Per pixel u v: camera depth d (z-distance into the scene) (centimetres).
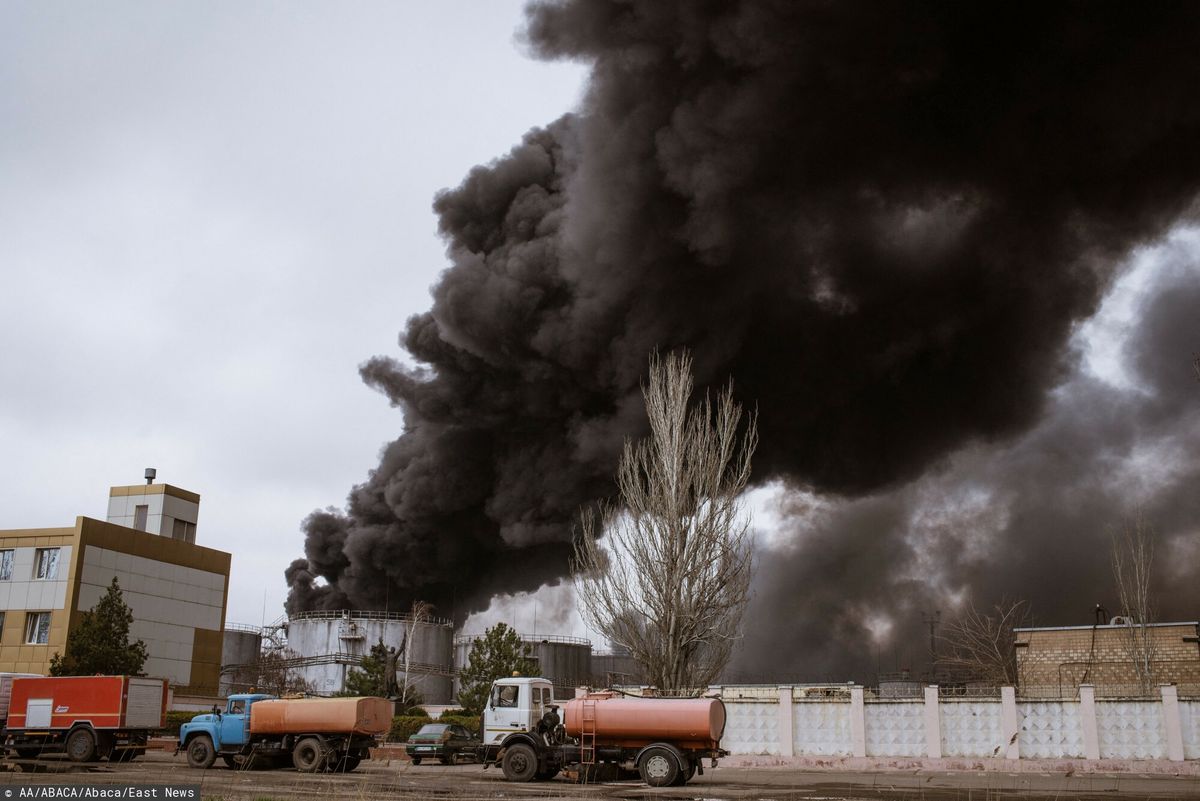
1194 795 1758
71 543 4603
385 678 5559
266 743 2494
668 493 2995
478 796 1617
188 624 5259
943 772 2412
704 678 2886
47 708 2564
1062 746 2622
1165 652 4075
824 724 2784
